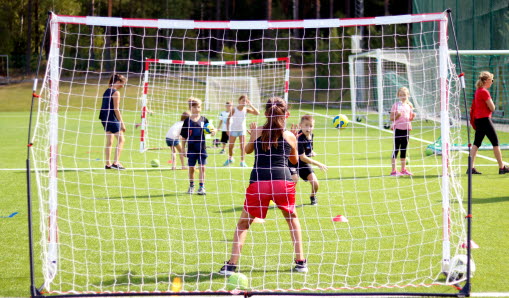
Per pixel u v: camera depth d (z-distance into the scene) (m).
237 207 7.49
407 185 9.04
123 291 4.36
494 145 9.82
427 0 26.66
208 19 56.62
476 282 4.48
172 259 5.23
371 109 25.77
